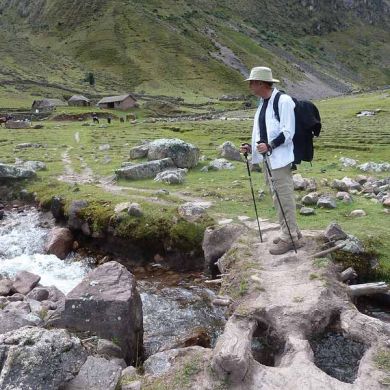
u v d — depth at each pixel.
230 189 19.62
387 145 38.38
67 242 17.28
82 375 7.33
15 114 104.56
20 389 6.43
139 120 96.38
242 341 8.04
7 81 164.38
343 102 116.12
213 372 7.51
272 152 10.23
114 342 9.48
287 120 9.84
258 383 7.25
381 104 95.94
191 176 23.36
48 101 123.94
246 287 10.09
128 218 16.47
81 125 77.00
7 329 9.20
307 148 10.24
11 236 18.39
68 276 15.05
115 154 34.50
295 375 7.35
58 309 10.02
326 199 16.22
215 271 14.01
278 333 8.76
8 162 30.89
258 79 9.92
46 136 53.53
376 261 12.16
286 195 10.82
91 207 17.88
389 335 8.24
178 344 10.44
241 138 48.28
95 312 9.58
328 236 12.21
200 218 15.46
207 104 156.38
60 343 7.00
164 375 7.78
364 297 11.51
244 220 14.97
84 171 26.88
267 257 11.47
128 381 7.79
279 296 9.55
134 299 10.18
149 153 26.09
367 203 16.44
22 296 12.27
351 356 8.41
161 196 18.59
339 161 27.62
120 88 195.38
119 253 16.44
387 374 7.25
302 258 11.06
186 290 13.45
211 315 11.94
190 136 52.97
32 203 22.14
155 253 15.73
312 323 8.86
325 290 9.55
